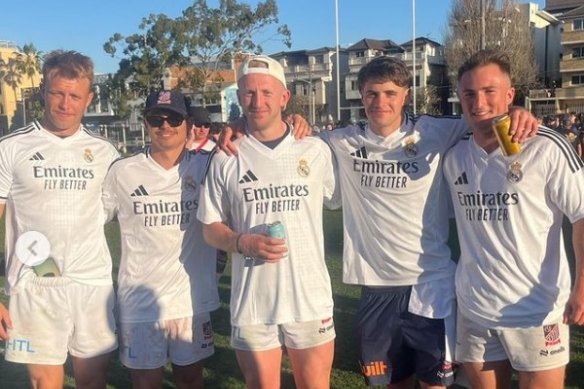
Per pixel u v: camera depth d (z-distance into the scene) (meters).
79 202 3.32
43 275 3.28
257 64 2.97
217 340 5.32
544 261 2.87
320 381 3.21
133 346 3.47
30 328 3.31
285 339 3.17
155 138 3.32
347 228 3.41
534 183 2.79
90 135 3.44
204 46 35.25
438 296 3.27
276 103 3.03
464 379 3.43
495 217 2.87
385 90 3.09
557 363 2.90
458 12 37.78
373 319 3.38
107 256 3.53
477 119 2.83
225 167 3.10
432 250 3.29
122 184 3.40
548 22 56.31
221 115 35.84
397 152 3.22
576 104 48.25
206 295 3.59
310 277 3.12
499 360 3.04
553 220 2.87
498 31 37.31
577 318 2.70
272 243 2.86
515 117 2.68
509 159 2.80
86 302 3.37
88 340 3.39
